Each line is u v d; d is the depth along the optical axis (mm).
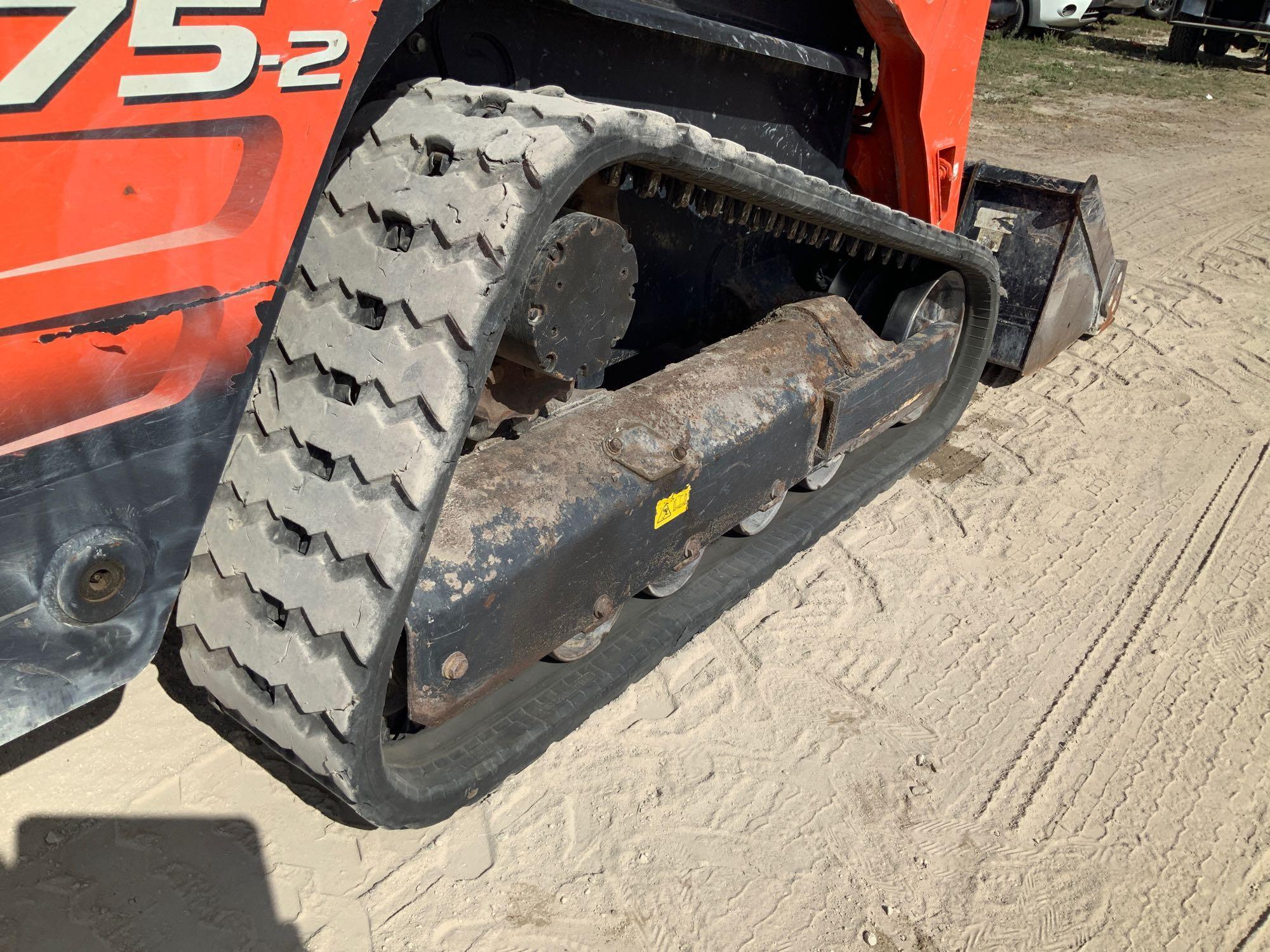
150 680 1512
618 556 1391
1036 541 2139
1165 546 2150
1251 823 1523
